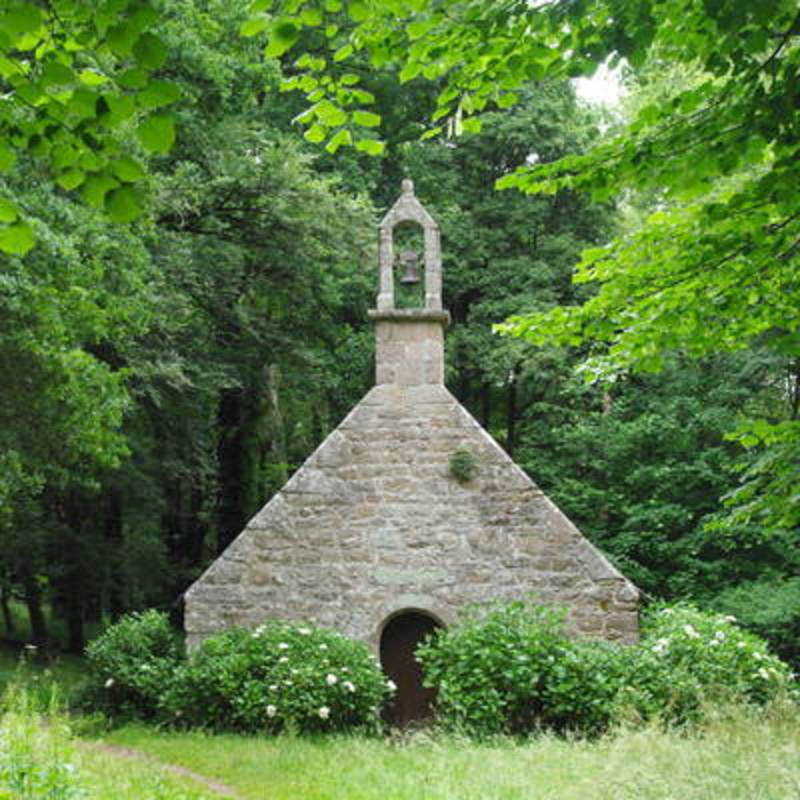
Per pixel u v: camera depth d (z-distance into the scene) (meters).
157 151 4.26
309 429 27.11
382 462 13.34
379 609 12.92
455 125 6.30
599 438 19.38
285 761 9.86
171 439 20.02
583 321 7.51
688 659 11.49
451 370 22.14
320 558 13.13
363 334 22.89
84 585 21.25
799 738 7.85
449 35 5.70
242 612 13.06
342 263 20.11
